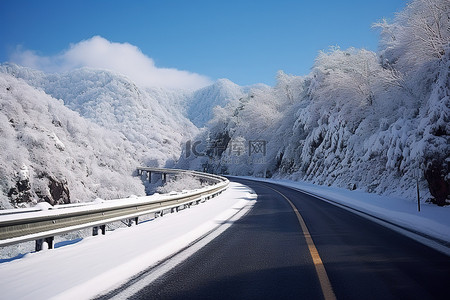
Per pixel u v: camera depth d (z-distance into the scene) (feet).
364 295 12.44
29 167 138.51
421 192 57.36
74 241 25.62
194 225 30.60
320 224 32.99
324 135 137.80
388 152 69.10
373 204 52.90
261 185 132.36
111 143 316.40
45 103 216.33
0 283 13.00
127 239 23.20
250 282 14.14
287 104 211.82
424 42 65.46
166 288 13.34
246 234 27.09
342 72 112.88
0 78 184.85
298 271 15.87
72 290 12.27
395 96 80.48
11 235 16.93
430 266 16.74
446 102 48.93
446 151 46.83
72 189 163.02
